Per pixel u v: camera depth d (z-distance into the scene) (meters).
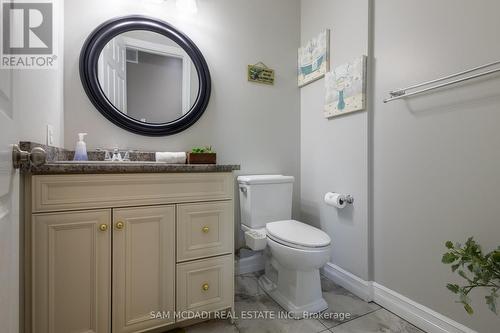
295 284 1.43
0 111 0.52
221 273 1.30
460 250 0.96
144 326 1.13
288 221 1.69
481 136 1.07
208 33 1.85
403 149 1.38
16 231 0.67
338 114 1.74
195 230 1.23
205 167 1.23
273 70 2.08
